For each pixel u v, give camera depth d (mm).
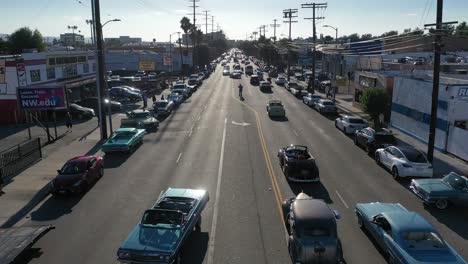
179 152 27312
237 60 169375
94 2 30781
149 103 53031
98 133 34281
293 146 23125
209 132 33719
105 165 24562
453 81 35625
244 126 36250
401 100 35438
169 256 12125
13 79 38656
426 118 30859
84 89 55062
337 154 27000
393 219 13273
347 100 56125
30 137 31609
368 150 26922
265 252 13891
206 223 16156
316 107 46031
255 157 25828
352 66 67688
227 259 13445
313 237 12445
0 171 20703
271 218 16609
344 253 13758
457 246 14430
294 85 65188
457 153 26641
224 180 21312
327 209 13391
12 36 86688
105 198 19109
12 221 16797
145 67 79125
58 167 24484
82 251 14102
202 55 120125
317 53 101750
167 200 15289
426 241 12289
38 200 19141
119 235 15281
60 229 15898
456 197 17578
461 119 27281
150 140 31094
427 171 21234
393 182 21391
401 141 31766
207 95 60312
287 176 20812
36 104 30453
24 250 13438
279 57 124938
